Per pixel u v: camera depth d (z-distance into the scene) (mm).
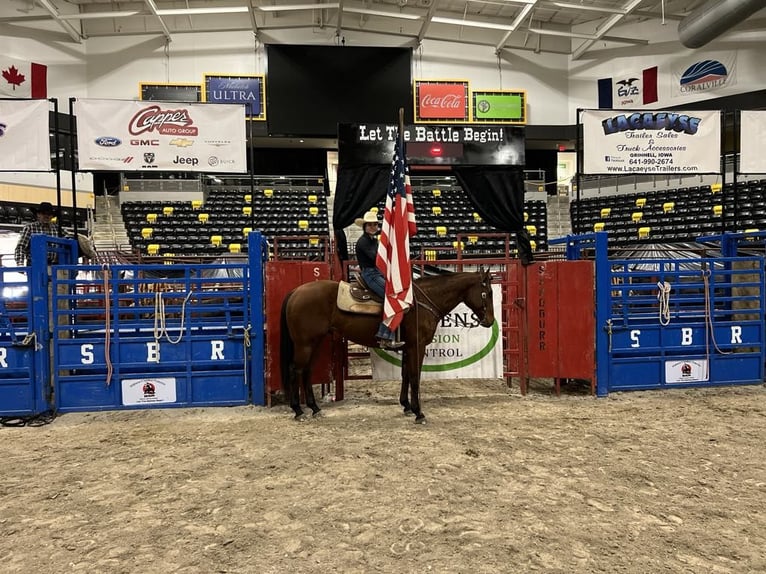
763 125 6926
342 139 6383
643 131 6758
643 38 20297
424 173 19734
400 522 3047
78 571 2594
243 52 19703
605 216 19422
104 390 5574
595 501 3293
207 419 5316
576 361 6125
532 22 21062
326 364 6047
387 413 5484
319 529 2979
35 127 5867
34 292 5379
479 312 5520
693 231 16516
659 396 6055
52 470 3949
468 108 20047
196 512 3219
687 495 3373
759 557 2635
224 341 5762
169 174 19016
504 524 3008
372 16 20203
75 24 18844
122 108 6031
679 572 2504
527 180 21172
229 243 17281
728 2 15406
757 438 4504
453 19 19000
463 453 4195
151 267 5559
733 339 6445
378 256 5078
